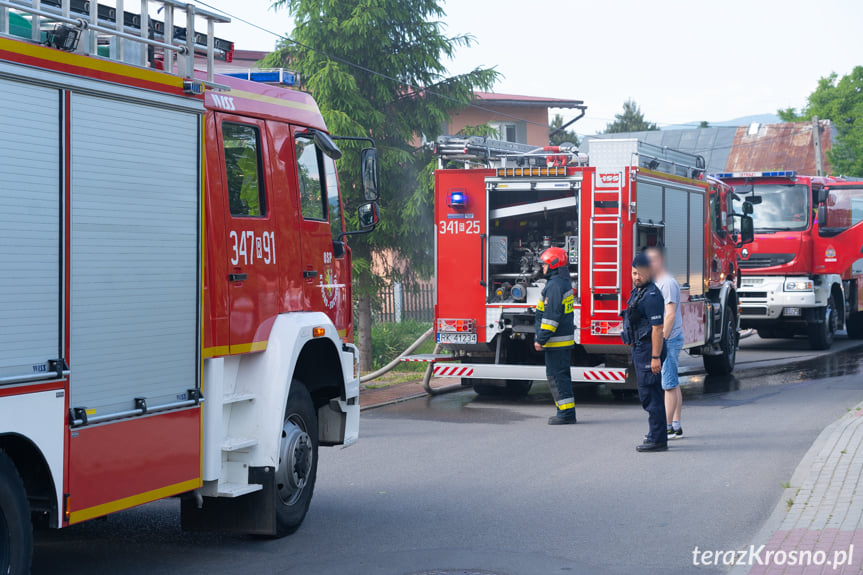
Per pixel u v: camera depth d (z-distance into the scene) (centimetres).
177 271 560
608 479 833
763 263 1986
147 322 536
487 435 1061
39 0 469
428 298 2341
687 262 1408
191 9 570
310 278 709
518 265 1311
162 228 548
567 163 1263
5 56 446
